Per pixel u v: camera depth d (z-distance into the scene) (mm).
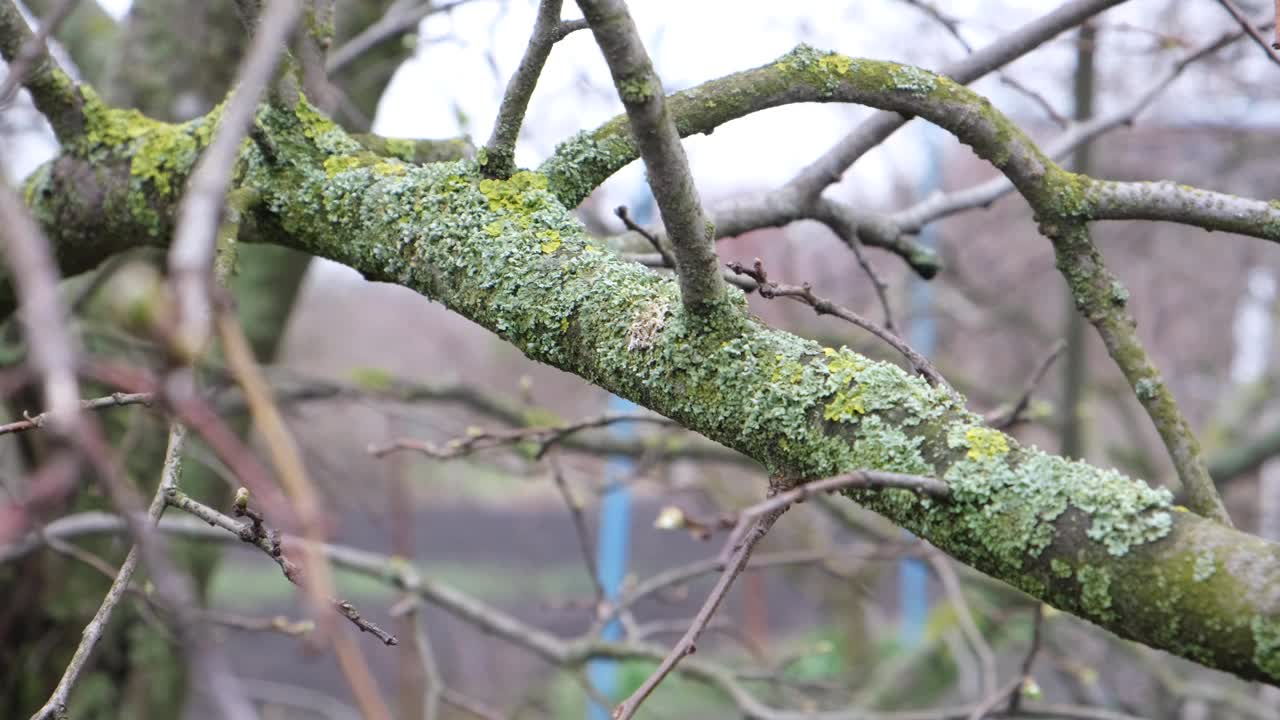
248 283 4109
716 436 1417
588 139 1772
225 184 687
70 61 3604
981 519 1235
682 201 1279
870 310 7711
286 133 1794
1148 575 1146
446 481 15141
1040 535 1203
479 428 3111
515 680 8734
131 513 675
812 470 1353
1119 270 8023
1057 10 2289
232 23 3475
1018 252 7992
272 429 697
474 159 1709
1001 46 2311
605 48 1192
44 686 3549
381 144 2041
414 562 12297
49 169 2105
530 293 1541
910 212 2650
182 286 633
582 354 1501
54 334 604
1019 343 8484
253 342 4074
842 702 4109
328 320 11320
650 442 3912
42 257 630
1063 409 5105
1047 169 1846
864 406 1328
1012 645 5211
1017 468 1244
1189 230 7359
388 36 3152
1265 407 6621
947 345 8414
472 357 9289
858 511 4430
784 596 11227
